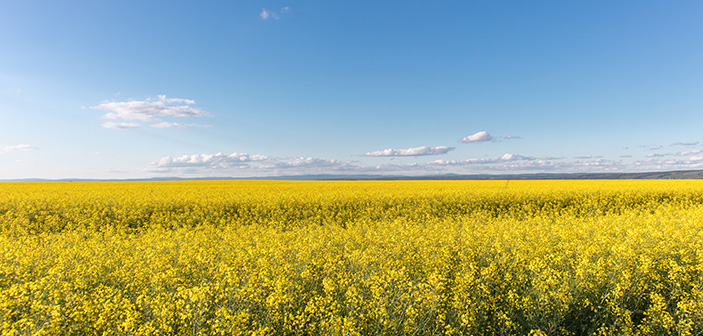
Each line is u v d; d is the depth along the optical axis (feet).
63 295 16.72
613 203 72.59
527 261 22.84
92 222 48.96
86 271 20.29
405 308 16.58
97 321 14.20
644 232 28.73
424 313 16.35
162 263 21.36
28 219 50.42
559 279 19.57
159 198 66.33
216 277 19.69
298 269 21.48
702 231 29.32
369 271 21.06
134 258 22.84
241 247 27.40
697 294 17.88
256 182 163.84
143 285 19.04
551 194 76.28
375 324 15.51
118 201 61.62
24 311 15.67
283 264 22.13
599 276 19.45
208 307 16.17
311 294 19.03
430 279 17.63
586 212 64.80
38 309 14.96
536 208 66.85
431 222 45.19
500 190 86.79
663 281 20.85
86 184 139.44
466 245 26.53
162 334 14.03
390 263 22.17
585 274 19.30
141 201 61.57
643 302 19.16
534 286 18.29
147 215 56.29
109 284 20.35
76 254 24.62
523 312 17.61
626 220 38.88
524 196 72.59
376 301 16.48
